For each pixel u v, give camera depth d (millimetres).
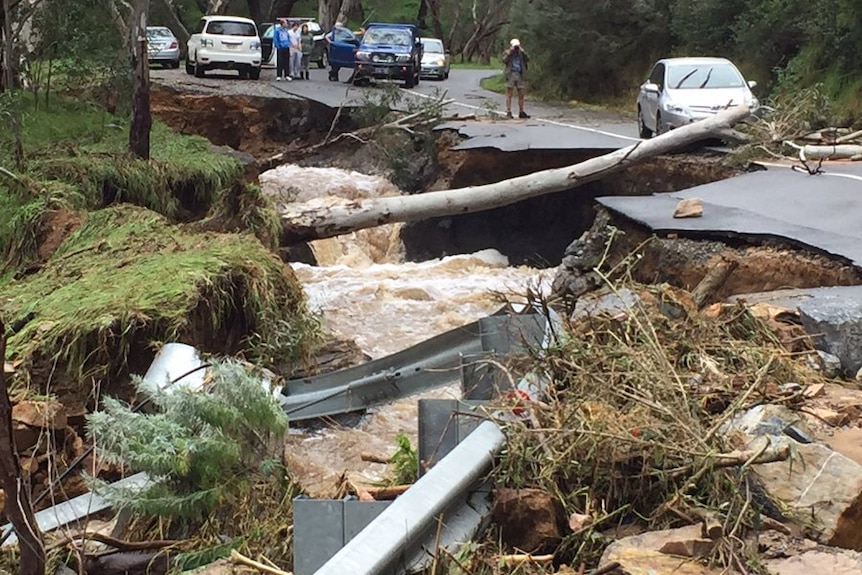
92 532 4930
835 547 3709
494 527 4016
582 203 19641
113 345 7301
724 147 18578
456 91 34812
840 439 4707
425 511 3619
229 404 5152
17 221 10867
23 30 21172
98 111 19250
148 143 14383
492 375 5539
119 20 20500
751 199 13102
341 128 26375
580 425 4289
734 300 8125
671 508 3941
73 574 4633
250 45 32781
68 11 18766
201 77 33281
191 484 4898
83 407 6887
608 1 32375
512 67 26141
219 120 27484
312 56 41969
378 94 26203
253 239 10039
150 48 31234
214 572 4109
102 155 13883
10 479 4012
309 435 7566
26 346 7117
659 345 5223
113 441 4891
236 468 5020
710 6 29812
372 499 4477
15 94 15156
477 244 20516
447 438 4637
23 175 11977
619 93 33156
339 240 19875
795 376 5793
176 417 5039
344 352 9297
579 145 20219
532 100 33812
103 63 19031
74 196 11977
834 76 23156
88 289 8234
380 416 8078
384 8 67188
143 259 9219
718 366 5496
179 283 7996
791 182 14414
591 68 33344
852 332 6508
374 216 14328
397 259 20609
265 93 28219
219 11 44281
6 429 3967
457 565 3609
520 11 35156
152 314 7504
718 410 4922
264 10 57312
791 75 24766
